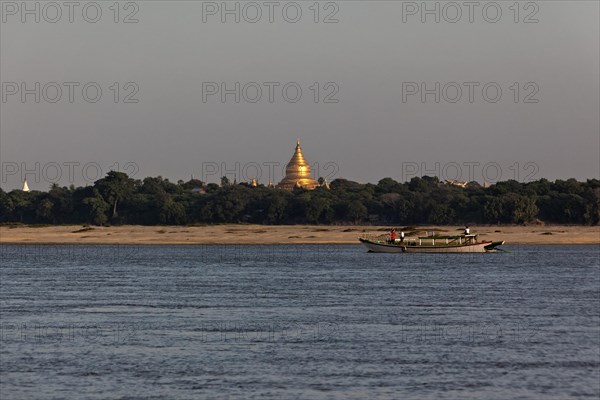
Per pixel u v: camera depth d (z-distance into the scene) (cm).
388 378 17212
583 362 18588
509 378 17175
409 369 17988
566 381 16912
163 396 15912
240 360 18900
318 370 17912
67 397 15825
